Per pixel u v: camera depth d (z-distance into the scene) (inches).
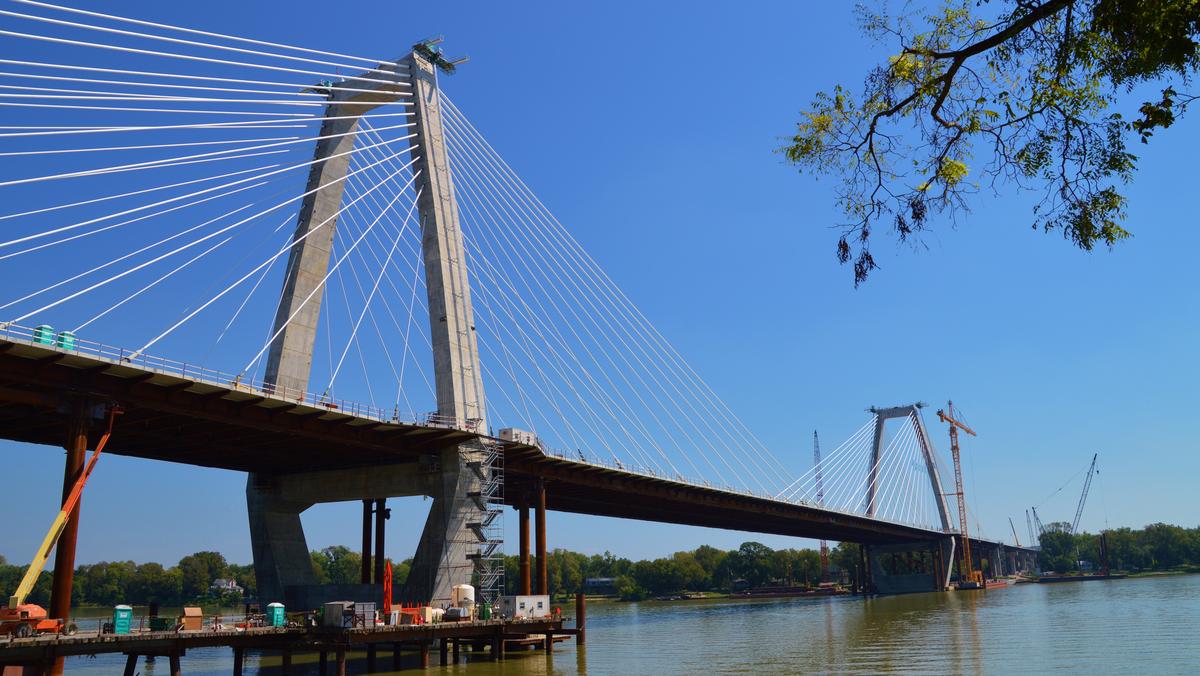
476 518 2421.3
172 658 1448.1
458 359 2544.3
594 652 2347.4
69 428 1683.1
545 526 2876.5
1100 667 1737.2
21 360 1601.9
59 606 1552.7
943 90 565.9
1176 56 479.5
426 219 2672.2
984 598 5556.1
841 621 3570.4
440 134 2812.5
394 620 1844.2
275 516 2684.5
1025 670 1734.7
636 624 3868.1
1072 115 559.8
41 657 1273.4
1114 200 556.4
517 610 2186.3
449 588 2333.9
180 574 7652.6
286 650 1633.9
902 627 3068.4
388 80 2792.8
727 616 4441.4
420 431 2331.4
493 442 2544.3
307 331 2514.8
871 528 5885.8
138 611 5738.2
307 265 2544.3
